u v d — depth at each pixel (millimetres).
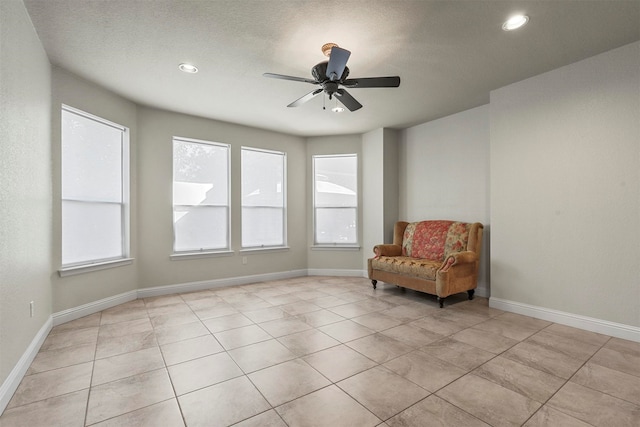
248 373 2119
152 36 2463
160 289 4180
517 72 3107
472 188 4227
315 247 5547
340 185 5562
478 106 4113
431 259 4250
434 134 4695
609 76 2707
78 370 2160
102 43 2568
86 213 3393
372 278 4508
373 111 4266
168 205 4238
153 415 1675
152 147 4113
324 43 2566
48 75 2818
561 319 3006
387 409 1717
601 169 2762
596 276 2793
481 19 2244
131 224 3900
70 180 3223
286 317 3281
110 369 2176
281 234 5395
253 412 1698
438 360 2293
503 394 1853
